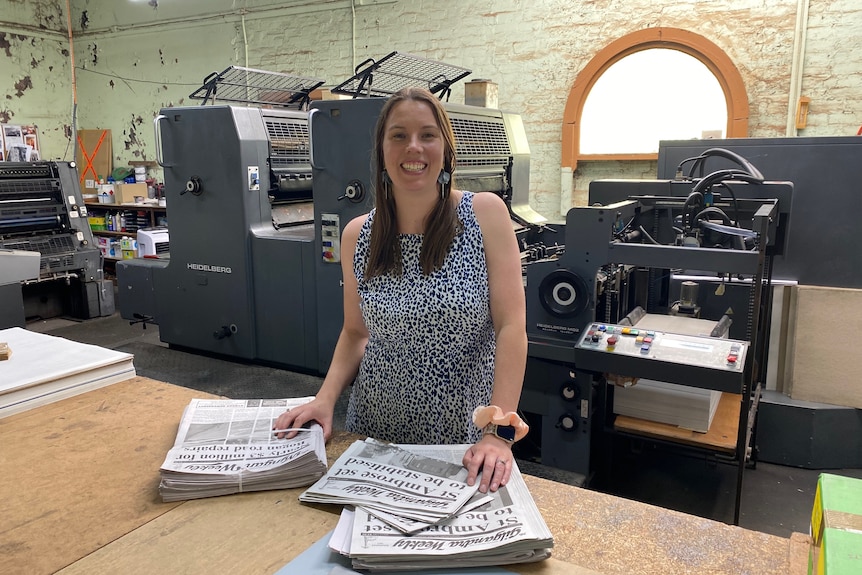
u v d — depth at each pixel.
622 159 4.18
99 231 6.36
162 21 6.16
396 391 1.33
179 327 3.58
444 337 1.26
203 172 3.24
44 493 1.01
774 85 3.75
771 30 3.69
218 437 1.14
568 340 2.13
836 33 3.56
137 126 6.68
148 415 1.32
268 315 3.24
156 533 0.91
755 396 2.46
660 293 2.74
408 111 1.14
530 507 0.92
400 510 0.90
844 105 3.62
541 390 2.26
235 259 3.26
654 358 1.89
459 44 4.62
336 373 1.36
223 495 1.01
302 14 5.26
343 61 5.15
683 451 2.23
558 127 4.39
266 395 2.90
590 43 4.17
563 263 2.09
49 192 4.55
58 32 6.82
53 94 6.85
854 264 2.56
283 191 3.41
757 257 1.83
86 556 0.85
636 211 2.33
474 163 2.94
